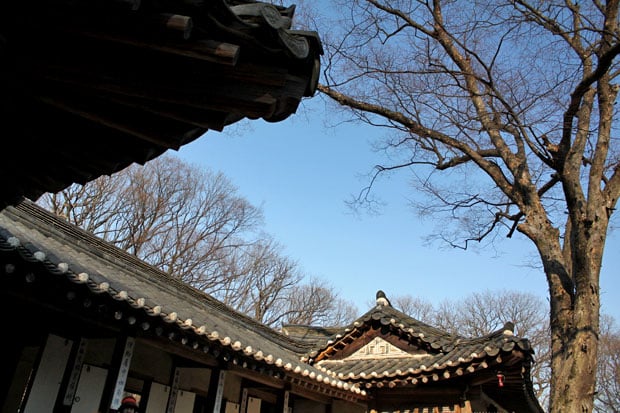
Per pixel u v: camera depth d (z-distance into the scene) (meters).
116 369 6.66
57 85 2.53
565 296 7.51
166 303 8.83
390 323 12.55
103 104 2.62
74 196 23.33
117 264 10.13
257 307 31.31
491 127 9.28
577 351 6.89
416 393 11.08
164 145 2.83
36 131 2.99
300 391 11.10
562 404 6.74
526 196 8.62
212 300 13.37
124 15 2.09
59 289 5.56
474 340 11.09
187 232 27.67
